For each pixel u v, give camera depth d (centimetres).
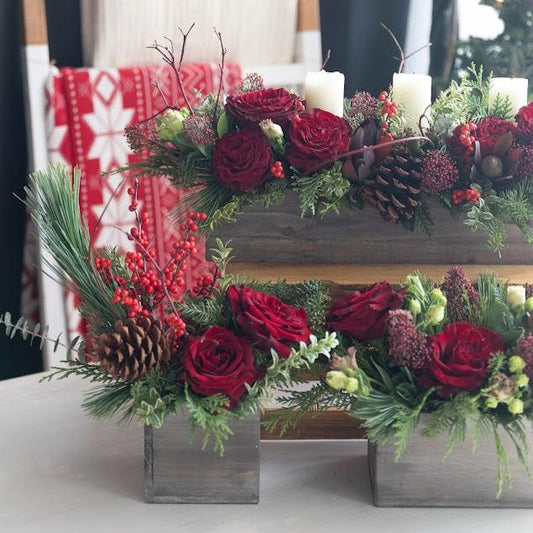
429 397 94
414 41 211
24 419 120
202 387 90
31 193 102
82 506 98
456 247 112
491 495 98
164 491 98
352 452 112
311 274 109
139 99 180
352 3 208
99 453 111
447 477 97
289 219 111
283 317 95
